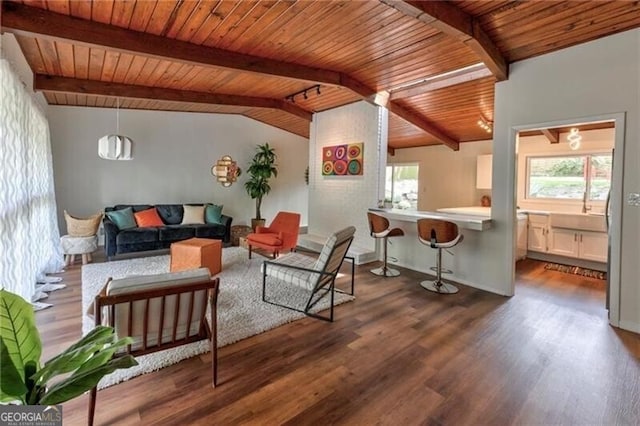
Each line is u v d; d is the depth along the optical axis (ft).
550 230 17.28
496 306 11.39
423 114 19.70
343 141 19.79
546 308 11.24
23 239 10.14
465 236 13.99
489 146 23.11
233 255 18.26
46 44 11.12
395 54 12.64
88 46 9.98
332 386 6.86
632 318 9.59
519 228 17.42
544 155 18.97
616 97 9.80
